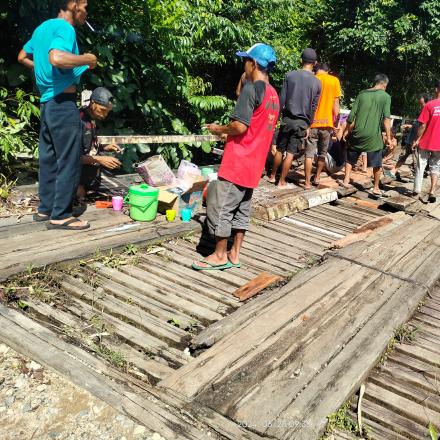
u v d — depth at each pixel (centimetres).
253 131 378
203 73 1075
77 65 392
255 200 611
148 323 318
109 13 699
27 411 238
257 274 420
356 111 721
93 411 239
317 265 441
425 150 727
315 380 268
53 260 378
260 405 244
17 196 527
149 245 448
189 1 894
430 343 337
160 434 226
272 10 1223
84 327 305
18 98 597
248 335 306
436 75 1877
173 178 558
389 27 1677
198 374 263
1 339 286
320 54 1847
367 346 308
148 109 777
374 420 255
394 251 493
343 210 679
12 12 607
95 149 514
